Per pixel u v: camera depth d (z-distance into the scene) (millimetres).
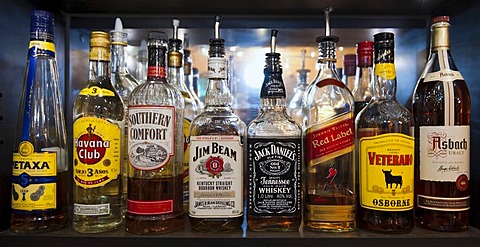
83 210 752
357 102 957
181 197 788
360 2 924
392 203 738
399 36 1122
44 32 796
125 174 841
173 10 999
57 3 958
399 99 1126
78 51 1104
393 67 791
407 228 740
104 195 772
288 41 1183
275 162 752
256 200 752
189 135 787
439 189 758
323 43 812
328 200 754
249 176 759
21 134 774
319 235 722
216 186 749
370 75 961
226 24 1078
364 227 757
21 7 857
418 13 1014
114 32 945
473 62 829
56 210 772
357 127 798
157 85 778
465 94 783
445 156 757
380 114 772
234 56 1193
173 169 763
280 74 775
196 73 1201
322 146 774
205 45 1211
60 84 1033
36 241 724
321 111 810
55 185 772
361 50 957
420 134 790
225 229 745
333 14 1024
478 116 809
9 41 818
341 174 772
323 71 823
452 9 912
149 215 733
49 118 819
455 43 899
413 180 760
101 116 792
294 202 753
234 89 1188
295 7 964
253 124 769
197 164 752
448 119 765
